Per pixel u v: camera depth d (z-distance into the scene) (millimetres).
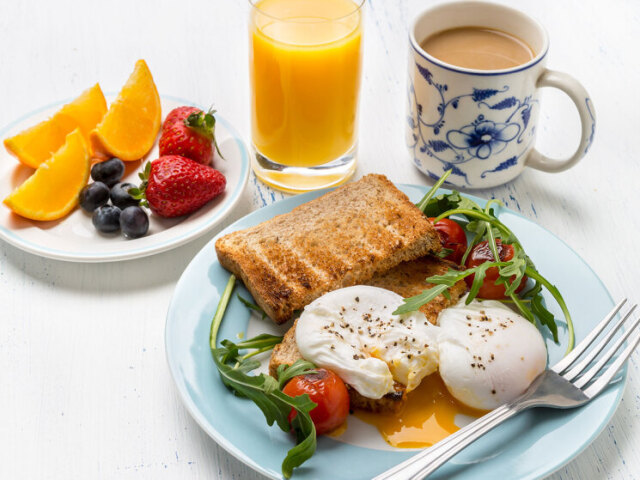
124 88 789
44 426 635
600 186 778
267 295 659
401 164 800
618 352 635
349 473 584
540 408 610
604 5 933
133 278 713
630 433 630
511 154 743
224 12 937
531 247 696
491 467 583
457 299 669
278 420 594
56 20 921
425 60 713
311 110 742
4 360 666
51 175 736
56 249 703
